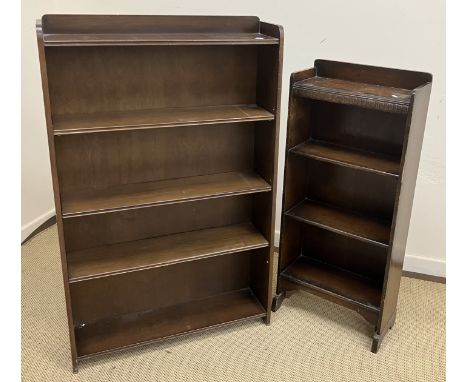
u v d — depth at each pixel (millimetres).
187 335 2137
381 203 2141
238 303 2301
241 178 2094
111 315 2176
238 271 2367
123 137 1919
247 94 2045
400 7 2188
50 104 1657
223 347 2074
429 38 2188
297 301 2395
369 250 2246
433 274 2576
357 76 2053
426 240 2533
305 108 2111
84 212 1752
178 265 2221
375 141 2057
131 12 2664
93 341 2021
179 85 1926
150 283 2197
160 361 1989
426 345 2100
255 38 1792
